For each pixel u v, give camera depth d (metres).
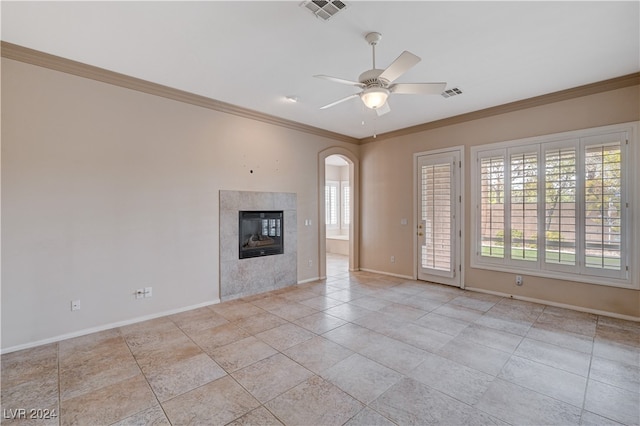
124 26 2.47
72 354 2.75
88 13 2.29
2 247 2.77
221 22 2.43
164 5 2.21
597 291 3.68
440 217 5.06
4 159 2.77
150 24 2.45
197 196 4.02
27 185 2.87
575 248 3.79
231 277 4.36
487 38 2.68
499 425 1.86
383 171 5.95
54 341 3.00
